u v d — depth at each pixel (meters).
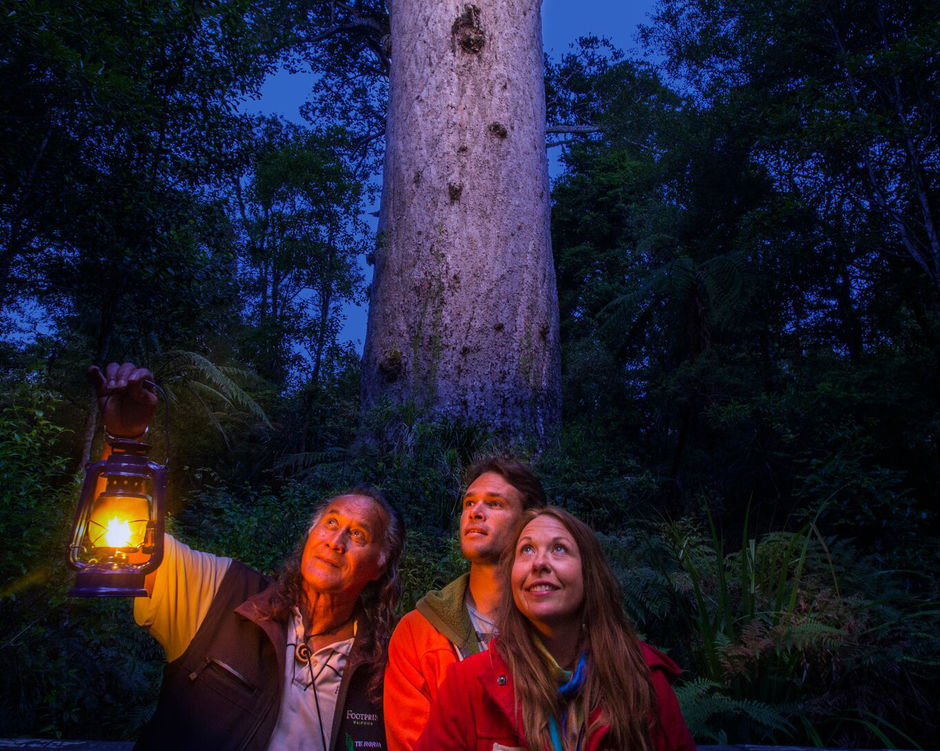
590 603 1.45
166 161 7.66
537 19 10.89
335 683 1.67
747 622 3.90
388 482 6.07
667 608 4.05
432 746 1.39
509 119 10.02
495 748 1.37
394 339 9.40
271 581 1.78
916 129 8.63
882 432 8.09
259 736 1.56
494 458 2.07
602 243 20.83
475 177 9.70
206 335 9.84
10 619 3.29
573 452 7.86
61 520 3.46
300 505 5.54
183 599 1.64
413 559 4.46
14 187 6.58
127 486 1.40
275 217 13.83
